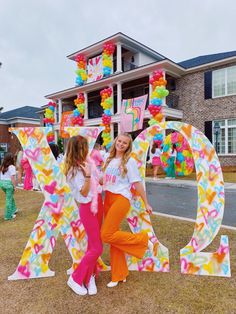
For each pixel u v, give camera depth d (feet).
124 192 9.09
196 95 52.11
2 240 14.14
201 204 10.47
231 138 48.26
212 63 48.93
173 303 8.21
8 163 18.44
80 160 8.71
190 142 10.79
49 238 10.46
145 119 56.34
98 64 62.39
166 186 32.07
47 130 10.74
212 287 9.11
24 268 10.12
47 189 10.50
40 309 8.11
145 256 10.56
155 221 16.57
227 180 33.88
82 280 8.98
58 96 71.20
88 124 63.77
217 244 12.91
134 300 8.45
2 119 106.83
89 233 8.96
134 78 54.29
